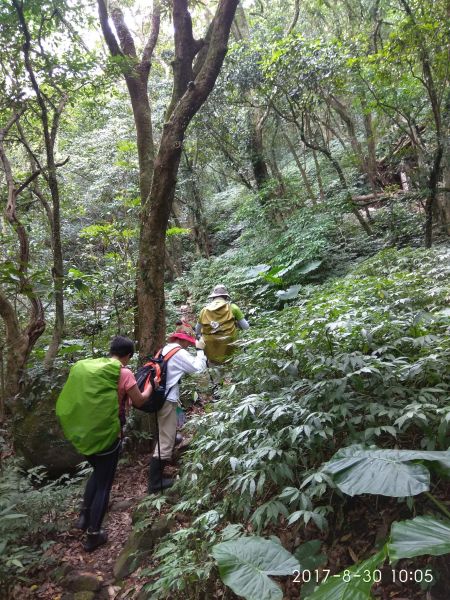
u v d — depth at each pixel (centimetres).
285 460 289
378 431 265
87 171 1630
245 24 1477
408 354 349
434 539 176
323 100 1126
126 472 498
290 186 1302
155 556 310
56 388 525
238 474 299
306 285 975
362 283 531
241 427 345
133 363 595
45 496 387
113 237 1055
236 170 1366
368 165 1284
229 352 568
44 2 541
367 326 359
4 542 321
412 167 1166
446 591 227
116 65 596
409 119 984
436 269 572
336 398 299
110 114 1606
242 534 280
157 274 556
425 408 275
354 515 284
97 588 335
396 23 965
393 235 1039
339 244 1070
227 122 1268
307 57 946
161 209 546
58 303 622
